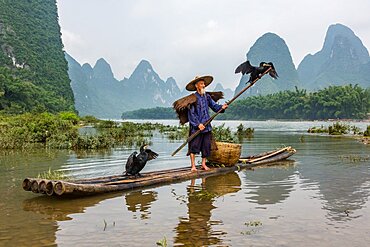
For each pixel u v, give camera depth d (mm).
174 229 3582
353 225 3631
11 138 13359
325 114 75312
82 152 11250
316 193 5051
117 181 5461
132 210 4297
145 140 16141
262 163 8047
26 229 3633
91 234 3471
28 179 4930
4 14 72625
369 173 6691
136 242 3248
